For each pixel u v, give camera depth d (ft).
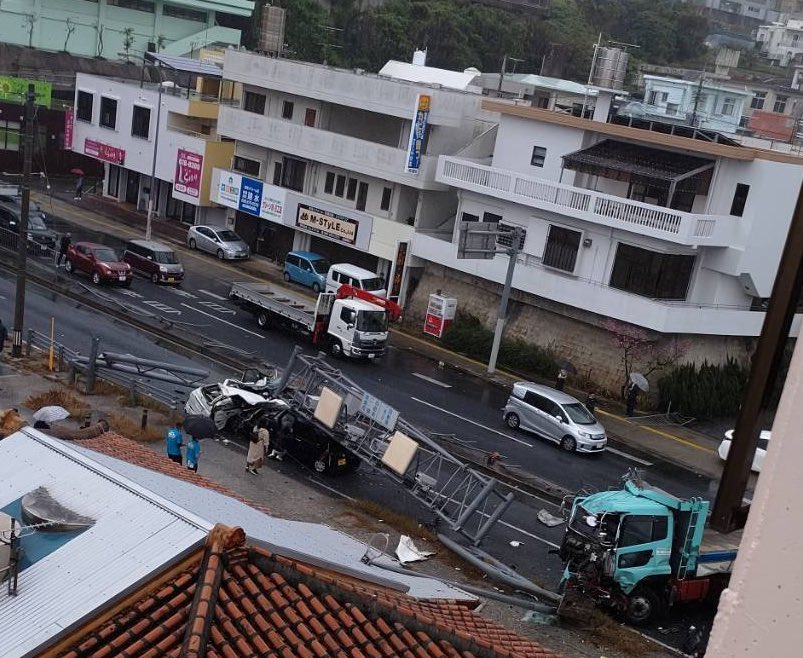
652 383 136.56
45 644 27.58
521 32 327.47
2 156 234.17
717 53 361.30
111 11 317.42
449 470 102.83
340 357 138.62
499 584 78.95
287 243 190.19
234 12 335.47
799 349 9.51
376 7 328.49
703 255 139.64
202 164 198.18
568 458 114.11
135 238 193.88
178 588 29.91
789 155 140.67
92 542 31.91
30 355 118.01
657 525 74.79
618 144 146.30
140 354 124.88
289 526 44.65
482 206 156.97
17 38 300.40
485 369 144.66
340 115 183.73
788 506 9.40
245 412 103.71
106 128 219.20
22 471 36.81
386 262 171.73
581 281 142.31
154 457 53.78
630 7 366.84
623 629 73.87
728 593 9.86
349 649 29.91
